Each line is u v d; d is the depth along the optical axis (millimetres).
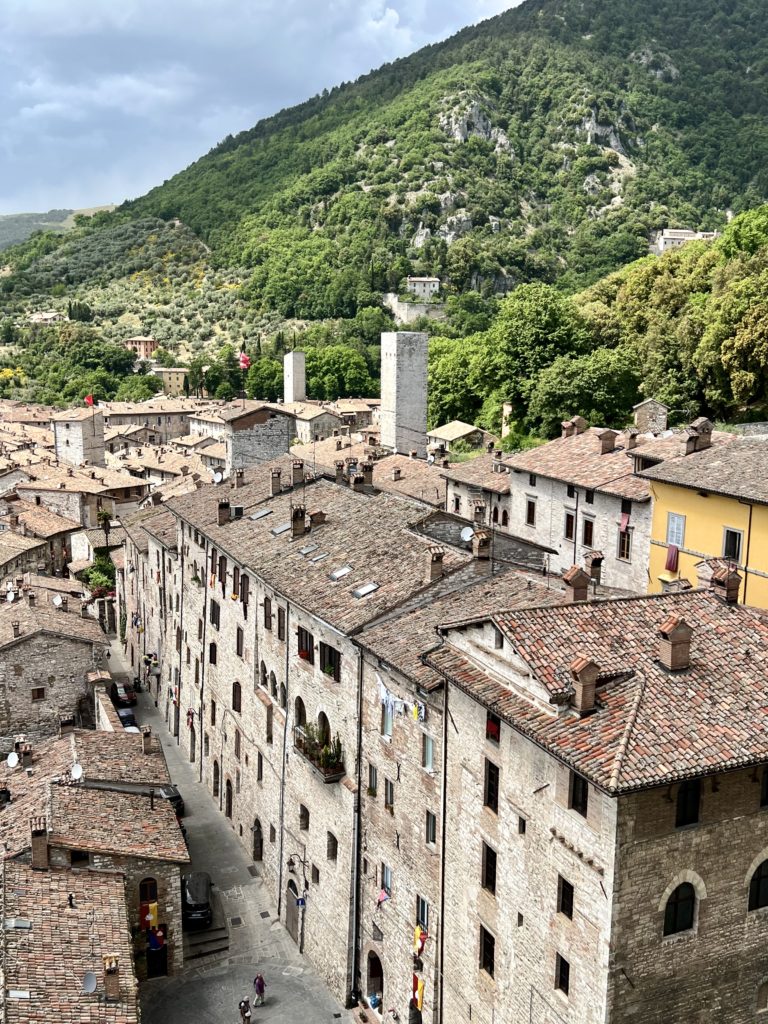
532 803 30594
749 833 28938
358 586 45562
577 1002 28672
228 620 61469
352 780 44000
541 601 38375
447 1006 36969
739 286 99375
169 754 74000
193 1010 45844
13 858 44375
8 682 66875
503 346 118312
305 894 49938
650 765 25688
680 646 29531
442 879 36625
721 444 55812
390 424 137125
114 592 107625
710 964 28922
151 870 47562
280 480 65125
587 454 70000
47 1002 35438
